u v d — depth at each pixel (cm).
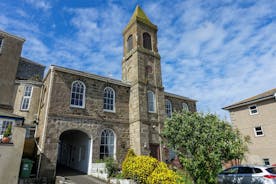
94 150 1655
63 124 1570
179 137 1058
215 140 974
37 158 1454
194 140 999
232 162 1798
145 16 2545
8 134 1131
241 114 2481
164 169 1125
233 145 972
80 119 1672
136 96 1972
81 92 1781
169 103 2445
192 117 1091
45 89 1791
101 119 1797
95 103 1816
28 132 1769
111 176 1320
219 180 1257
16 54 1886
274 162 2036
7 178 1035
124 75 2303
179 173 1271
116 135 1839
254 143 2256
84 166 1686
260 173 1054
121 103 2002
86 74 1841
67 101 1656
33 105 1872
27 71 2214
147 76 2127
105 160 1504
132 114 1969
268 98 2191
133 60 2172
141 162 1179
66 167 2025
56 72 1680
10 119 1289
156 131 1955
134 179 1167
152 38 2381
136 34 2241
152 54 2267
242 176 1127
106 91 1955
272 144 2091
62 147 2414
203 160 960
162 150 1911
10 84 1770
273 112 2153
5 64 1789
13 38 1916
